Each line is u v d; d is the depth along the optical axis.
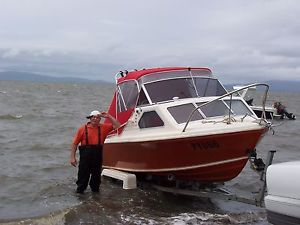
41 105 36.41
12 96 50.50
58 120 23.56
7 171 10.41
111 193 8.56
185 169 8.01
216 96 9.11
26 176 9.98
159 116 8.35
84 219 6.89
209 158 7.69
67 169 10.92
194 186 8.53
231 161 7.66
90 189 8.88
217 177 8.05
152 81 9.12
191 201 8.29
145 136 8.31
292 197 4.24
